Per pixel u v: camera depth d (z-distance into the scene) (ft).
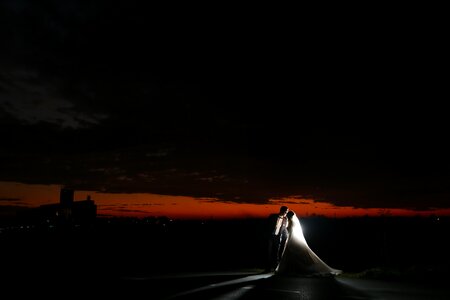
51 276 40.24
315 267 40.14
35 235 119.34
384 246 61.00
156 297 28.66
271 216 43.27
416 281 36.09
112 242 98.22
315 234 98.32
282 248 43.50
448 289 32.24
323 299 27.81
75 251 74.59
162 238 111.75
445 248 65.92
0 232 125.39
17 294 29.94
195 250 78.59
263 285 34.19
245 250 76.64
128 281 36.91
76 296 29.07
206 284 34.81
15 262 54.95
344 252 71.36
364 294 29.91
